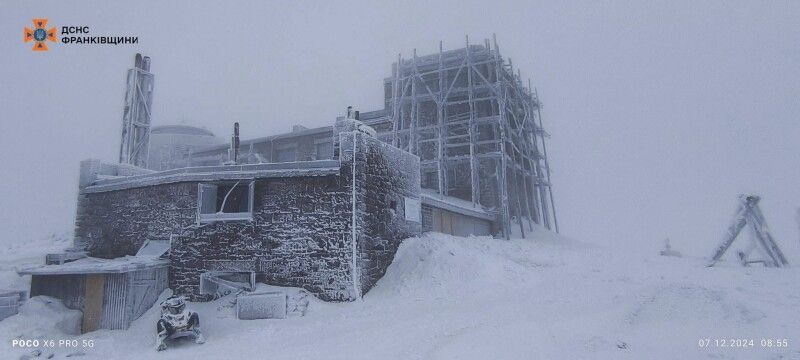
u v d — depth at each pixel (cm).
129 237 1484
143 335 1102
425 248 1483
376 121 3097
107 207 1584
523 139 3388
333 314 1142
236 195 1402
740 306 946
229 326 1111
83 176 1672
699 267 1670
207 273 1292
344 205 1299
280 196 1341
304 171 1333
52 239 2180
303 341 944
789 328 831
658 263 1795
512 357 764
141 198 1495
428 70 3288
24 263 1638
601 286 1326
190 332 1002
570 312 1040
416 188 1686
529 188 3366
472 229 2420
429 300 1227
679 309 970
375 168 1424
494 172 2970
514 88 3275
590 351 782
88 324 1202
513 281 1423
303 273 1277
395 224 1510
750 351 742
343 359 795
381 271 1395
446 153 2967
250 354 879
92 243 1586
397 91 3212
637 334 870
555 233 3034
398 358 781
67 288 1262
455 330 931
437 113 3186
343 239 1277
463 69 3200
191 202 1385
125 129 2200
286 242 1306
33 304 1186
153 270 1289
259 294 1168
